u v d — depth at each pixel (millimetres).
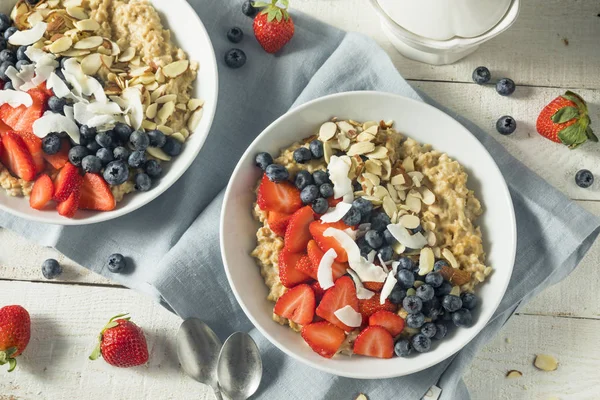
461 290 824
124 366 872
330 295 810
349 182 825
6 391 882
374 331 807
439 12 830
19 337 864
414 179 835
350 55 891
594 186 901
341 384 861
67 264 897
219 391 859
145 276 882
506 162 882
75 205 837
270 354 869
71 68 849
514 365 888
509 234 826
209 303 872
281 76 909
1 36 868
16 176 848
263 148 844
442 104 913
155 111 856
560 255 868
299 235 822
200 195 890
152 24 866
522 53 919
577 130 863
